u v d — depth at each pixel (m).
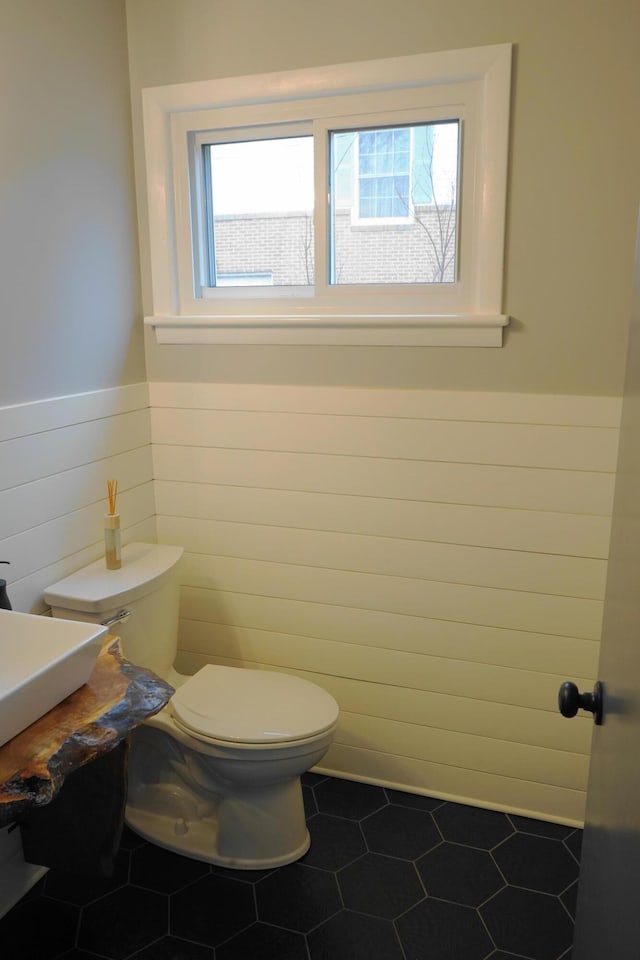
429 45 1.85
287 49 1.97
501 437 2.00
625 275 1.83
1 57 1.67
